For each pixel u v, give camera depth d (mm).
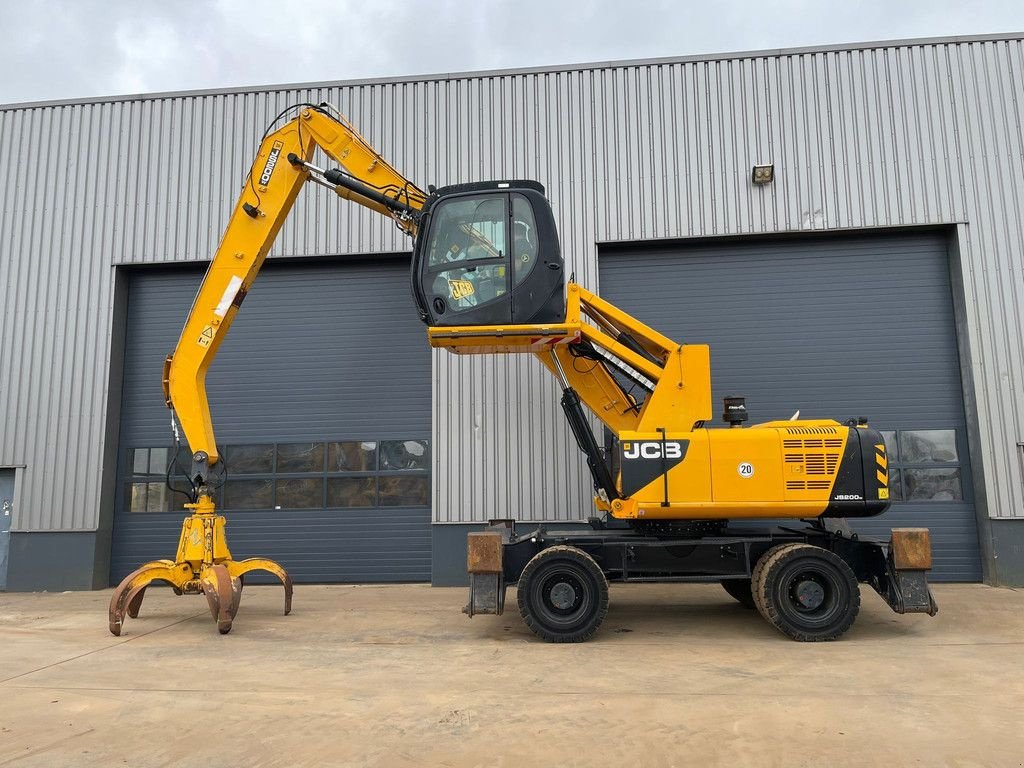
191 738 4168
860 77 10656
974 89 10516
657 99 10852
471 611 6824
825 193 10508
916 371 10414
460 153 10992
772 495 6898
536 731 4219
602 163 10812
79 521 10711
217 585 7176
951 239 10500
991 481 9812
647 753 3873
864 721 4367
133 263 11266
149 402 11336
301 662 5949
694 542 7035
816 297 10664
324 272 11359
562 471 10320
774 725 4301
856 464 6949
